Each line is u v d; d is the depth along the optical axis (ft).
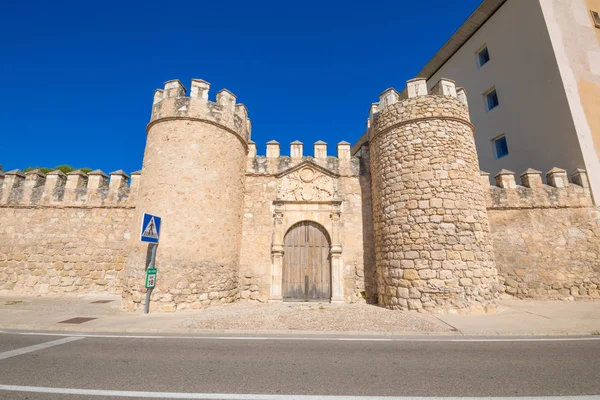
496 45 51.85
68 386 10.53
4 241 38.45
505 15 50.16
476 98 55.72
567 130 38.99
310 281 35.63
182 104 33.58
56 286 36.83
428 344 16.93
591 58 42.70
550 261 34.60
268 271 35.76
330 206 37.32
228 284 32.96
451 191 29.37
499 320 23.45
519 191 36.73
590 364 13.14
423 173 30.17
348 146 39.93
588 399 9.53
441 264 27.53
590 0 46.68
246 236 36.86
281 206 37.47
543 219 35.76
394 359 13.97
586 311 26.94
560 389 10.37
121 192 39.11
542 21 43.27
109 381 11.08
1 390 10.09
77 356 14.24
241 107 38.40
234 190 35.50
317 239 36.94
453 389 10.39
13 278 37.32
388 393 10.05
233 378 11.46
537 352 15.12
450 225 28.43
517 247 35.32
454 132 31.40
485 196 36.91
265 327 21.06
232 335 19.26
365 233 36.88
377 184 34.55
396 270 29.50
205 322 22.36
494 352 15.17
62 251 37.81
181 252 30.04
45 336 18.62
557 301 33.09
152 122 34.09
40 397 9.57
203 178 32.55
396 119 33.14
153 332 20.13
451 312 26.20
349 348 15.99
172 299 28.66
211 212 32.45
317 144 39.88
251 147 40.16
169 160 31.99
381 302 31.19
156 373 11.98
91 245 37.81
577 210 35.68
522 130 45.52
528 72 45.21
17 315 24.95
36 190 40.04
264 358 14.10
